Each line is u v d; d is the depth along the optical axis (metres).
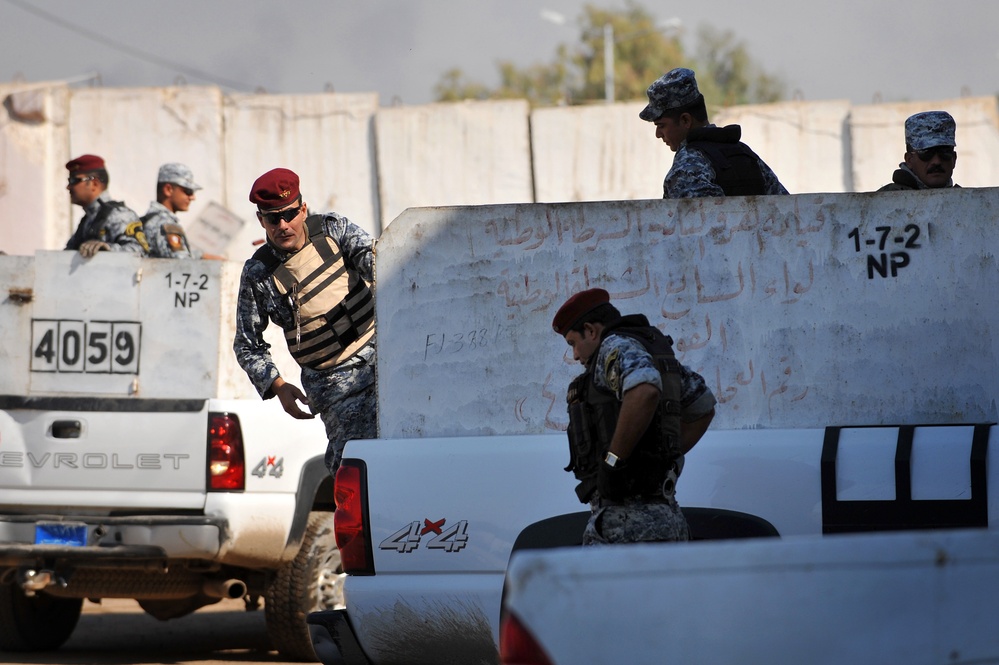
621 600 6.26
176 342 16.42
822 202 10.70
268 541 16.11
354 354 13.22
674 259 10.91
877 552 6.43
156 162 32.59
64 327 16.42
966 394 10.47
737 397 10.75
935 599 6.47
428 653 10.75
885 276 10.62
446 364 11.10
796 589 6.31
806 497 9.98
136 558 15.62
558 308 11.02
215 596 16.98
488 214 11.09
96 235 18.80
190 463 15.96
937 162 14.03
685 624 6.25
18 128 32.22
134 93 32.62
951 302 10.52
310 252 13.09
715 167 11.94
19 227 32.12
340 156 32.62
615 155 32.12
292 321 13.23
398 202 32.44
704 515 10.09
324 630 10.94
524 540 10.44
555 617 6.26
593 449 9.46
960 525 9.66
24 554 15.63
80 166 19.00
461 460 10.70
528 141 32.34
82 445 16.09
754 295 10.79
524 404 11.02
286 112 32.69
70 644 19.11
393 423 11.12
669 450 9.29
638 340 9.39
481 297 11.10
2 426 16.19
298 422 16.47
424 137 32.44
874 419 10.59
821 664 6.29
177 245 19.44
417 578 10.66
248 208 32.53
